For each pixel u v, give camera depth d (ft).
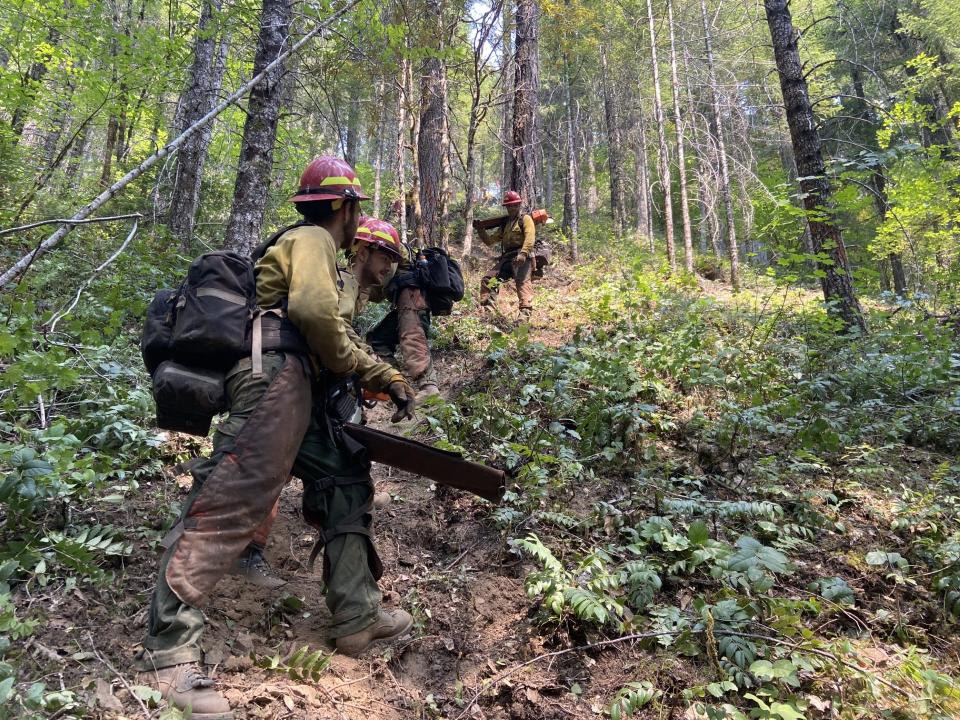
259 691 6.73
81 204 27.04
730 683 6.91
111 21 24.40
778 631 7.58
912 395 17.39
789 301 32.30
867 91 60.18
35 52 25.22
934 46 56.80
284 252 7.70
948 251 32.76
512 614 8.66
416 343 16.63
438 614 8.66
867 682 6.95
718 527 10.48
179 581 6.49
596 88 80.94
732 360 17.83
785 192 21.52
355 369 8.27
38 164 28.14
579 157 98.89
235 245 21.12
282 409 7.15
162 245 22.47
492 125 65.87
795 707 6.74
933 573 9.27
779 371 17.57
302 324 7.12
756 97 66.39
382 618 7.89
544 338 23.34
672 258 55.77
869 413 15.98
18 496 7.74
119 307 12.91
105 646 7.06
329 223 8.54
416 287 16.93
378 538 10.53
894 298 26.63
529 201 40.45
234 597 8.45
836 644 7.66
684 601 8.75
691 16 69.56
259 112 21.54
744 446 13.60
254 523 6.94
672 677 7.40
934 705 6.79
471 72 31.81
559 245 58.70
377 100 29.96
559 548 9.73
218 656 7.17
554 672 7.66
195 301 7.27
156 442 11.46
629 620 8.27
